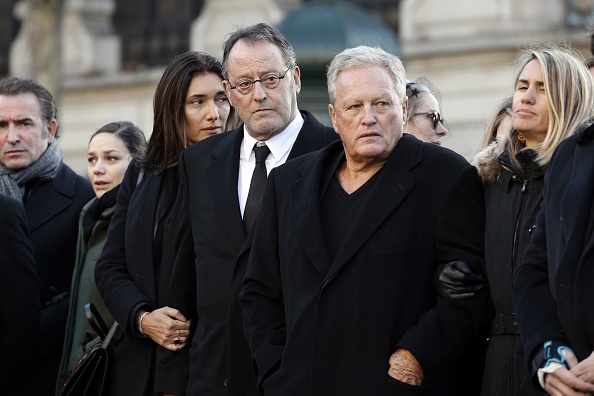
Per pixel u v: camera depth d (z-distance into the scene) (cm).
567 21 2203
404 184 711
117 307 815
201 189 793
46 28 2405
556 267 641
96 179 954
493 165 704
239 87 779
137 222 832
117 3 2869
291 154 785
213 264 773
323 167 737
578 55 752
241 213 781
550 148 679
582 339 630
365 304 693
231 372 751
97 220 908
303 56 1155
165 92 845
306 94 1162
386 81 711
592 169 649
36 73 2408
